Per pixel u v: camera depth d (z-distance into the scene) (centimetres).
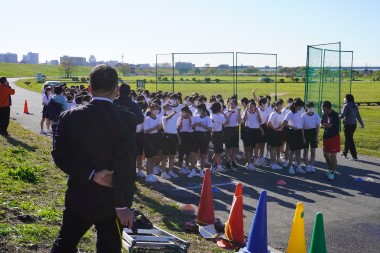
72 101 1669
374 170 1281
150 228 619
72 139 320
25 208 666
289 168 1234
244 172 1234
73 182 324
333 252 644
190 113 1195
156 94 1664
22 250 502
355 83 8569
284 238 696
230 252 604
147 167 1083
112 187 320
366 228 759
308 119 1227
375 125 2395
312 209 873
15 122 2116
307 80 1891
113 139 321
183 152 1207
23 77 11994
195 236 667
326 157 1152
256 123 1269
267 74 3008
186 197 940
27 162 1054
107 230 325
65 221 332
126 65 9212
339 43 1966
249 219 795
